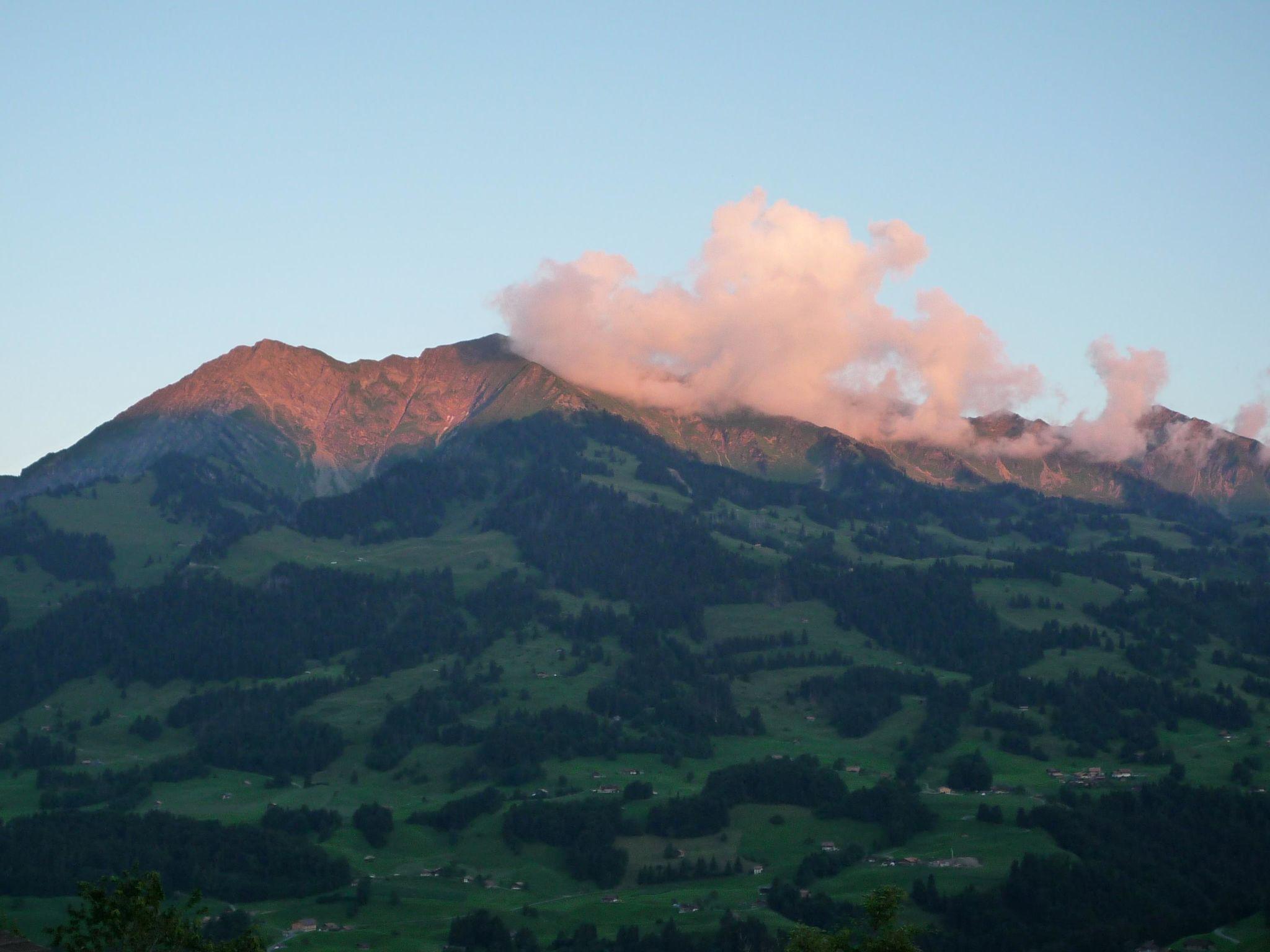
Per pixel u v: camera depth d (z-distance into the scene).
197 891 115.00
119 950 107.62
